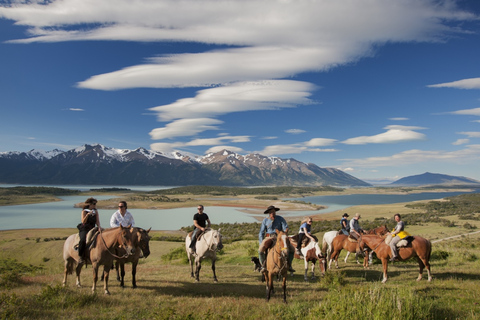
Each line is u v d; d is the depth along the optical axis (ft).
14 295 27.63
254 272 53.01
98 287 38.27
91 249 35.06
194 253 44.98
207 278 47.42
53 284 39.09
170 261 84.33
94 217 37.42
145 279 44.93
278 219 37.32
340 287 35.50
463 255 63.77
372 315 24.43
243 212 520.42
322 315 26.12
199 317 25.91
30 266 146.51
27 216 452.76
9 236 268.41
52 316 26.32
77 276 38.86
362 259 65.41
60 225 361.30
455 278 42.83
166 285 40.09
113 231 35.29
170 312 25.98
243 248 102.06
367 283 40.86
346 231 56.39
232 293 36.91
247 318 27.09
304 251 46.78
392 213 492.54
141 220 404.57
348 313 24.94
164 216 455.63
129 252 34.17
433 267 53.57
